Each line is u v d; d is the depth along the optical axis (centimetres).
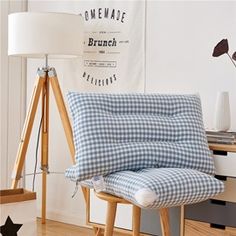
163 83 297
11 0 348
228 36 274
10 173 356
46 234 299
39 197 349
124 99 215
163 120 215
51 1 342
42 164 303
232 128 274
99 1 317
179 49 291
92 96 211
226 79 276
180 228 236
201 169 212
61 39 274
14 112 356
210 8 279
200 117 226
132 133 207
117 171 199
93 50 321
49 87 325
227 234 224
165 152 206
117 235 291
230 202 224
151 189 173
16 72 354
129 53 307
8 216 166
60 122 337
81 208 329
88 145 197
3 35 345
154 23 298
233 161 225
